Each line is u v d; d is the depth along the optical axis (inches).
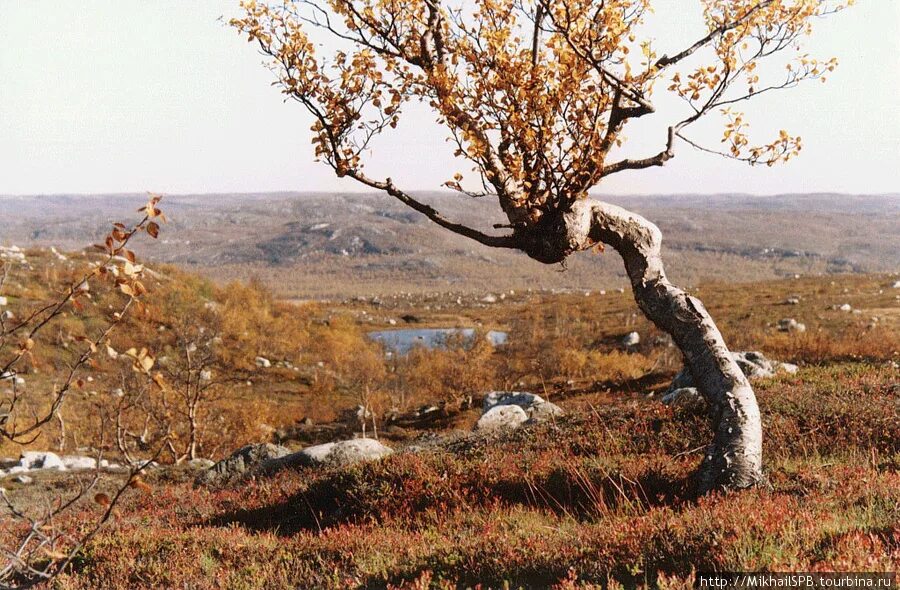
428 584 244.8
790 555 205.5
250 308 2586.1
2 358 1397.6
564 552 259.1
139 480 173.8
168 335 1867.6
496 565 261.0
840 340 1545.3
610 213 394.9
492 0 375.9
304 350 2450.8
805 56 383.2
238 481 682.2
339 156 390.3
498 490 423.2
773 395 541.6
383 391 1843.0
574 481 409.4
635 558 236.7
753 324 2052.2
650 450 481.7
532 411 794.8
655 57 358.3
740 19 383.9
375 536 344.2
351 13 399.9
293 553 333.4
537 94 356.5
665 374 1416.1
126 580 315.3
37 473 821.2
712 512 271.7
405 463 469.7
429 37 407.8
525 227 390.6
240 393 1897.1
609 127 374.3
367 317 4790.8
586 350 2028.8
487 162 377.1
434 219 402.0
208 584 298.5
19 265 2073.1
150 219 171.8
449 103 357.7
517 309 4549.7
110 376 1236.5
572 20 353.7
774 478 361.7
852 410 484.4
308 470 648.4
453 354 1803.6
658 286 396.5
